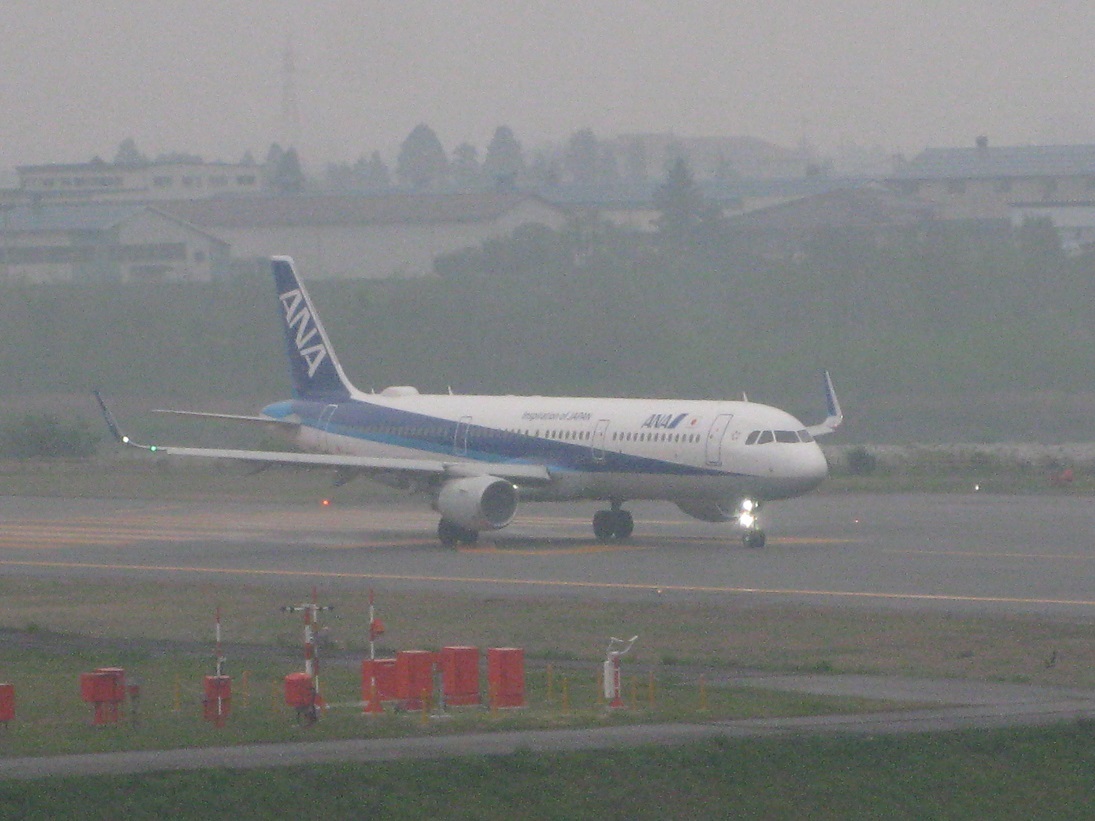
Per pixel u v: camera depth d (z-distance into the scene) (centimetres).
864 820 9150
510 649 11650
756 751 9806
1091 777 9788
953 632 14788
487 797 8994
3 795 8500
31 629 15700
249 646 14712
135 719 10725
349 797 8825
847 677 12606
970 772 9762
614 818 8944
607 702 11312
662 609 16450
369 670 11369
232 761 9350
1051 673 12719
